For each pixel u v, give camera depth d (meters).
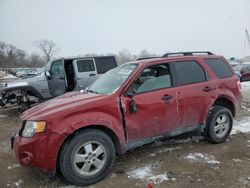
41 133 3.88
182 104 5.04
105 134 4.23
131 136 4.53
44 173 4.10
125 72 4.85
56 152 3.91
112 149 4.29
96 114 4.17
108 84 4.86
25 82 10.09
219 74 5.73
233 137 6.14
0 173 4.66
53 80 10.39
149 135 4.73
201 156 5.04
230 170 4.46
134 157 5.05
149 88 4.76
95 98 4.33
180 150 5.36
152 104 4.67
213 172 4.40
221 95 5.60
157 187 3.99
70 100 4.38
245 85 19.67
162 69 4.98
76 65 10.40
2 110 10.96
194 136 6.14
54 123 3.91
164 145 5.64
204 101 5.34
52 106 4.20
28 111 4.44
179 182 4.11
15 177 4.48
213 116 5.52
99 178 4.19
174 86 5.03
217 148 5.45
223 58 5.99
